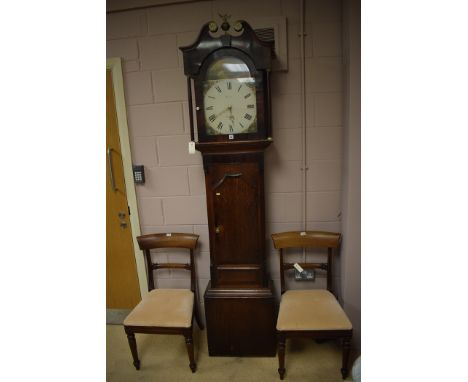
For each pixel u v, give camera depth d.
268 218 1.80
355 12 1.43
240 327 1.63
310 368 1.60
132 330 1.56
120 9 1.66
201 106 1.43
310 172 1.73
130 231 1.92
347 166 1.59
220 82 1.41
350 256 1.65
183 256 1.93
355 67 1.47
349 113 1.52
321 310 1.50
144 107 1.76
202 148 1.48
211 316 1.64
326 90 1.63
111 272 2.01
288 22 1.59
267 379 1.54
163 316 1.56
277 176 1.75
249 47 1.36
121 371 1.65
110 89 1.74
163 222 1.90
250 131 1.44
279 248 1.69
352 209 1.60
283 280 1.72
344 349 1.44
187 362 1.70
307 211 1.77
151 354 1.78
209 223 1.58
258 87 1.39
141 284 2.00
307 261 1.83
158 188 1.85
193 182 1.82
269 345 1.64
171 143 1.79
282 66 1.61
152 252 1.94
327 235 1.66
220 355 1.69
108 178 1.85
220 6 1.61
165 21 1.66
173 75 1.71
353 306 1.69
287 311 1.51
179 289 1.82
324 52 1.60
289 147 1.71
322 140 1.69
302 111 1.66
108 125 1.79
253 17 1.59
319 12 1.57
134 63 1.72
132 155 1.83
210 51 1.38
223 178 1.53
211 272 1.63
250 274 1.61
